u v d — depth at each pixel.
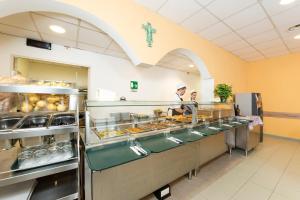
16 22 2.12
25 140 1.36
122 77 3.93
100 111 1.97
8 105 1.15
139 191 1.62
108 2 1.68
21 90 1.00
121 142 1.53
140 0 1.91
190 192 1.87
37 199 1.15
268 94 4.61
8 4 1.29
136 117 2.20
